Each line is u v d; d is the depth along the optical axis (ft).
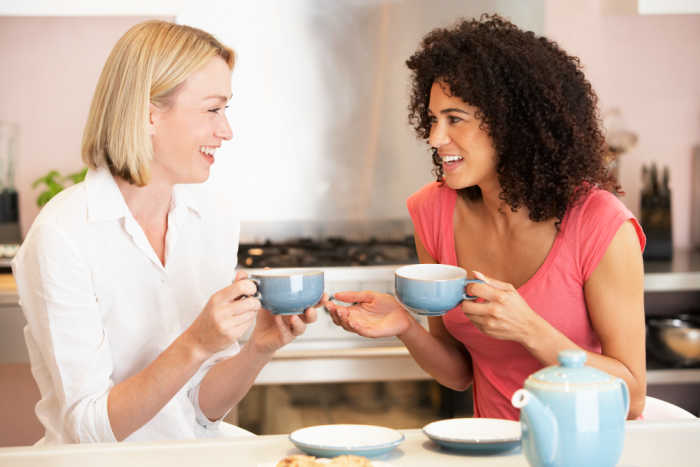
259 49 10.23
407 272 4.23
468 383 5.53
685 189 11.07
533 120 4.48
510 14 10.05
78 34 10.46
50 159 10.55
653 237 10.18
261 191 10.46
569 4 10.89
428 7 10.23
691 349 9.21
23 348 8.71
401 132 10.45
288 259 9.42
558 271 4.66
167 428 4.92
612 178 4.90
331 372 8.80
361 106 10.41
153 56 4.45
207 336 4.00
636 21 10.92
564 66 4.64
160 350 4.92
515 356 4.88
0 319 8.64
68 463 3.22
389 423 9.29
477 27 4.75
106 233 4.66
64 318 4.41
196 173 4.71
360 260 9.30
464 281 4.13
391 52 10.32
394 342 8.88
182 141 4.58
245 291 3.95
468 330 4.96
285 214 10.52
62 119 10.53
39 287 4.39
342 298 4.84
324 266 9.09
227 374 4.97
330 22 10.26
